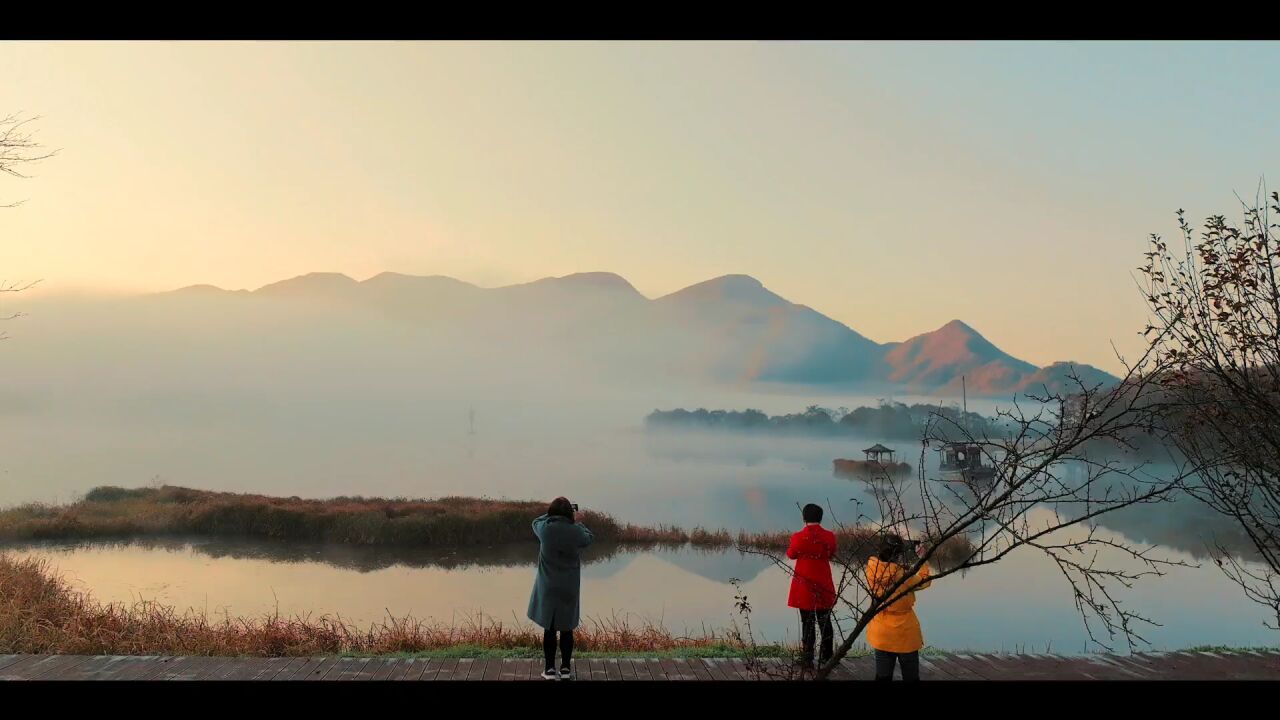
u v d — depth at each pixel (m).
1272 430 5.54
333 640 10.90
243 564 29.88
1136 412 5.23
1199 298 5.88
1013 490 5.37
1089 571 5.26
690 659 9.09
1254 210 5.82
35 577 13.69
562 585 8.13
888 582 7.01
